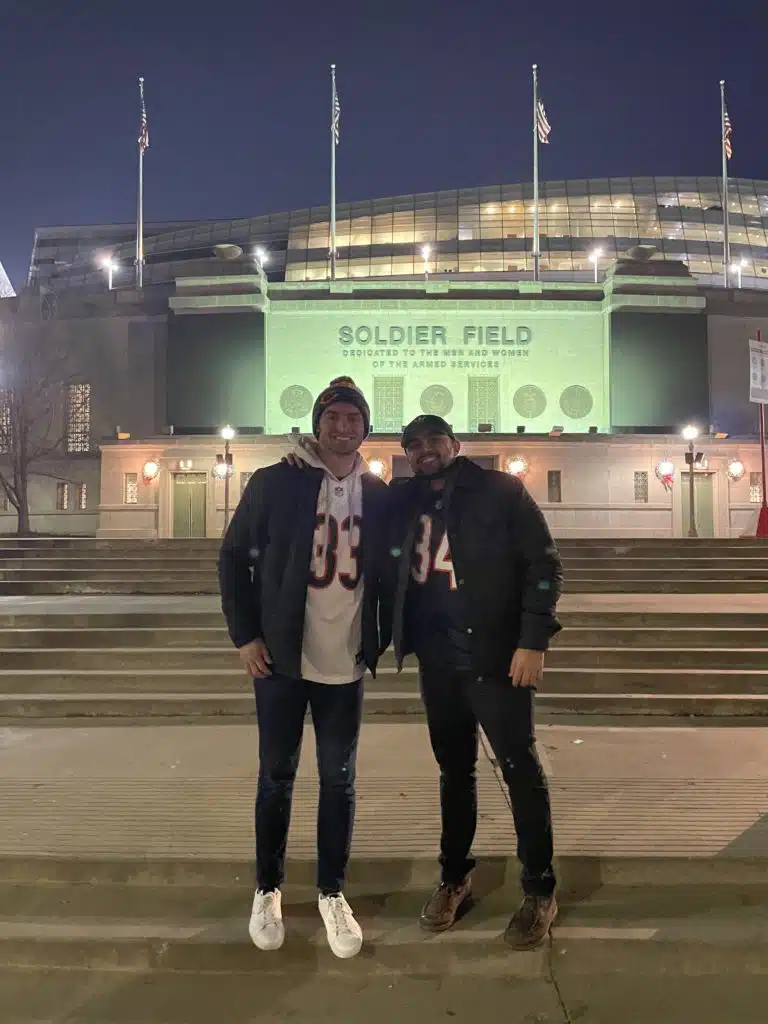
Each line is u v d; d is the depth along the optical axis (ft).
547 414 107.65
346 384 12.42
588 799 15.65
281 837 11.65
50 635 28.37
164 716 23.25
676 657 26.22
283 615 11.62
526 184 211.61
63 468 116.88
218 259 110.42
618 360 105.29
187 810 15.17
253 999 10.64
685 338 105.81
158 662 26.53
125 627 29.63
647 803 15.42
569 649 26.53
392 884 13.02
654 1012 10.28
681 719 22.79
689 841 13.55
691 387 105.19
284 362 108.47
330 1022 10.09
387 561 12.18
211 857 13.06
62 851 13.25
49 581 43.60
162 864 12.94
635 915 12.05
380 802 15.53
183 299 107.45
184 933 11.72
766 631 27.53
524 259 196.34
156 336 116.78
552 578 11.85
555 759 18.52
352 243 205.05
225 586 12.14
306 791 16.17
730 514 94.94
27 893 12.80
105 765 18.16
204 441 97.40
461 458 12.70
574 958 11.27
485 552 11.95
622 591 43.39
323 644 11.73
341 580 11.80
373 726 21.89
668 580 43.47
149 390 115.96
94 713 23.34
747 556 50.14
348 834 11.69
